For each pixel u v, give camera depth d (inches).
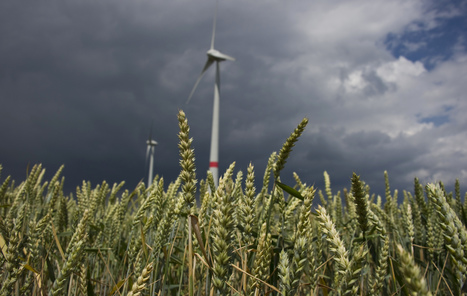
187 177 72.7
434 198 55.0
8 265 87.2
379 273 83.6
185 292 133.3
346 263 55.9
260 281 74.5
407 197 232.7
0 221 96.0
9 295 91.5
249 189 83.9
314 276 77.0
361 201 80.8
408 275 37.0
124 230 210.5
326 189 206.5
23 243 92.7
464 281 62.1
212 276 67.7
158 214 122.8
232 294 89.2
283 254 71.2
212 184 132.3
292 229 140.3
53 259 153.9
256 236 108.9
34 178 218.2
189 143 74.3
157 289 103.7
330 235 57.9
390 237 180.7
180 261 113.5
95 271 161.0
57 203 209.0
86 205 185.3
